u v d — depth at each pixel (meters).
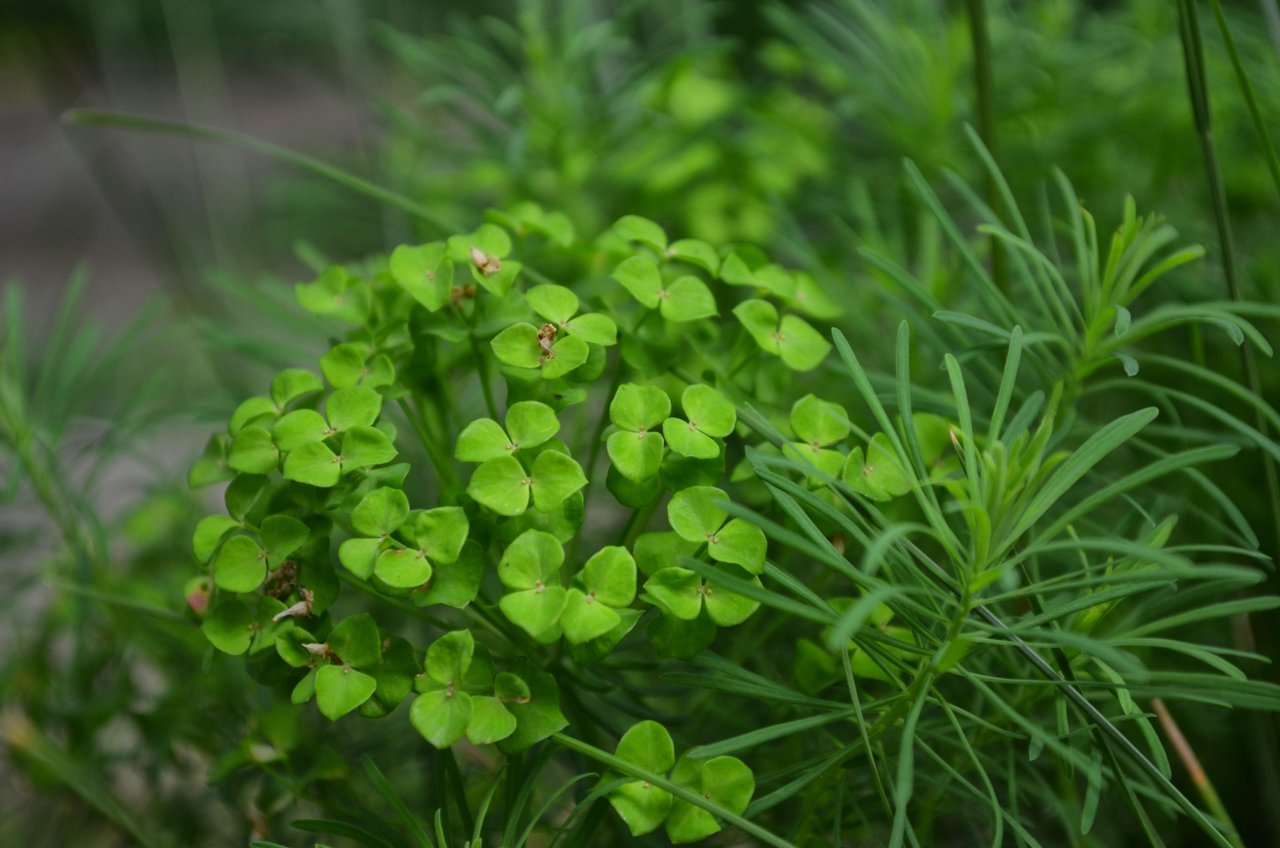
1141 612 0.28
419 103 0.38
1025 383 0.29
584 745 0.25
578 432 0.29
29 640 0.35
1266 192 0.35
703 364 0.28
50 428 0.32
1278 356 0.33
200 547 0.26
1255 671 0.30
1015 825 0.25
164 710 0.32
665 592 0.25
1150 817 0.30
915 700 0.24
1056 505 0.30
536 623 0.24
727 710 0.29
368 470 0.26
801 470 0.24
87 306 0.86
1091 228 0.27
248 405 0.27
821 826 0.28
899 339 0.25
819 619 0.24
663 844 0.28
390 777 0.31
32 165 1.02
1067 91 0.36
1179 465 0.24
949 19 0.36
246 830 0.32
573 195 0.37
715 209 0.36
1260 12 0.36
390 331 0.27
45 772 0.32
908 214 0.36
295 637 0.25
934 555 0.30
